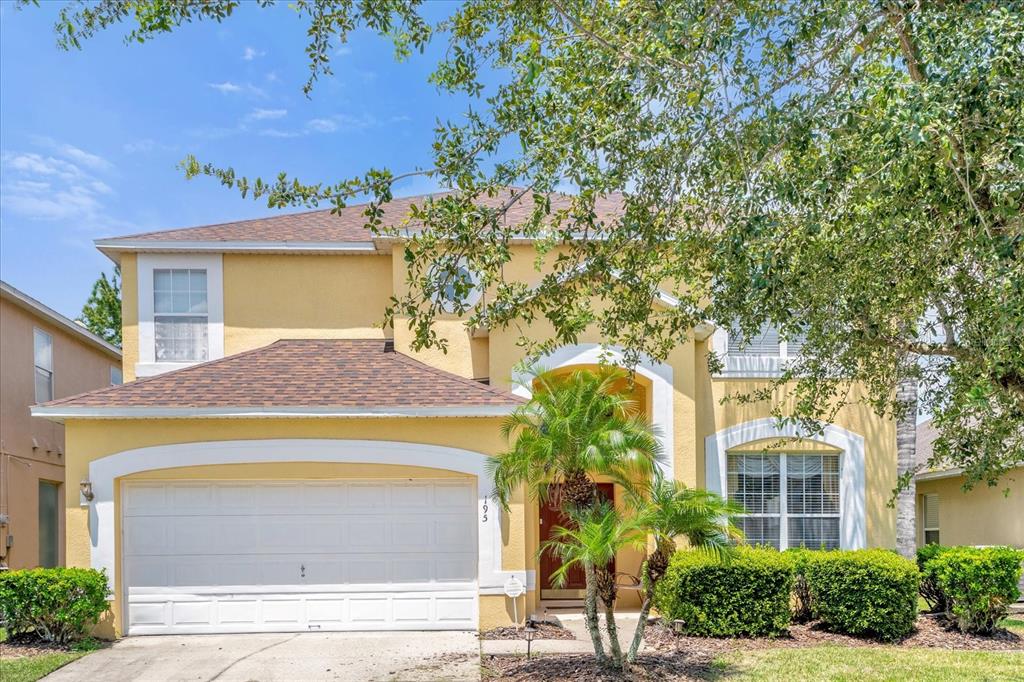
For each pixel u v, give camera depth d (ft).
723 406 52.60
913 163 19.24
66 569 41.52
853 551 45.44
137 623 43.73
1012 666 35.83
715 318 27.20
